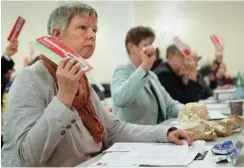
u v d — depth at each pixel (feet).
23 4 13.71
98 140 3.74
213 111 6.24
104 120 4.28
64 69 2.93
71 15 3.58
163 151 3.21
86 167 2.93
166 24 15.58
